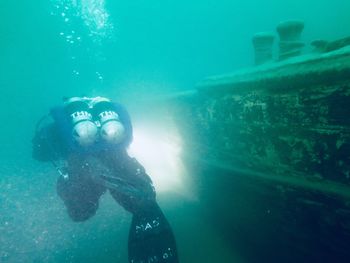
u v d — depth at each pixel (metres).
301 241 2.44
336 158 2.00
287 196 2.42
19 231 3.89
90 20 14.95
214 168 3.38
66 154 2.76
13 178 5.96
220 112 3.12
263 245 2.89
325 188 2.10
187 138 4.10
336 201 2.02
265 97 2.45
